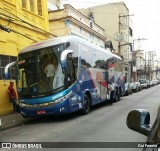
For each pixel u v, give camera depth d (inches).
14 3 753.6
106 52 814.5
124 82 1015.6
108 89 788.6
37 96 513.0
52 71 512.1
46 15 933.2
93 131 391.2
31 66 527.8
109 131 383.6
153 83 2679.6
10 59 717.3
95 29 1433.3
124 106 728.3
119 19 2095.2
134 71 2790.4
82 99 577.0
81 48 594.6
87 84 613.9
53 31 1128.2
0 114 648.4
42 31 880.3
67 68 514.9
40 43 537.6
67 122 501.7
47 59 518.9
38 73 518.9
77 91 553.0
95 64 687.7
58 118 570.3
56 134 391.5
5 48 696.4
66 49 518.0
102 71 745.6
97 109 688.4
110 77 821.9
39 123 526.3
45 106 506.0
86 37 1310.3
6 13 711.7
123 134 358.6
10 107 689.0
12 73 721.0
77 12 1200.8
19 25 763.4
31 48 536.7
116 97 882.8
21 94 530.9
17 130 462.6
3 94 669.3
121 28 2234.3
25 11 807.1
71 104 520.1
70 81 523.2
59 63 511.5
